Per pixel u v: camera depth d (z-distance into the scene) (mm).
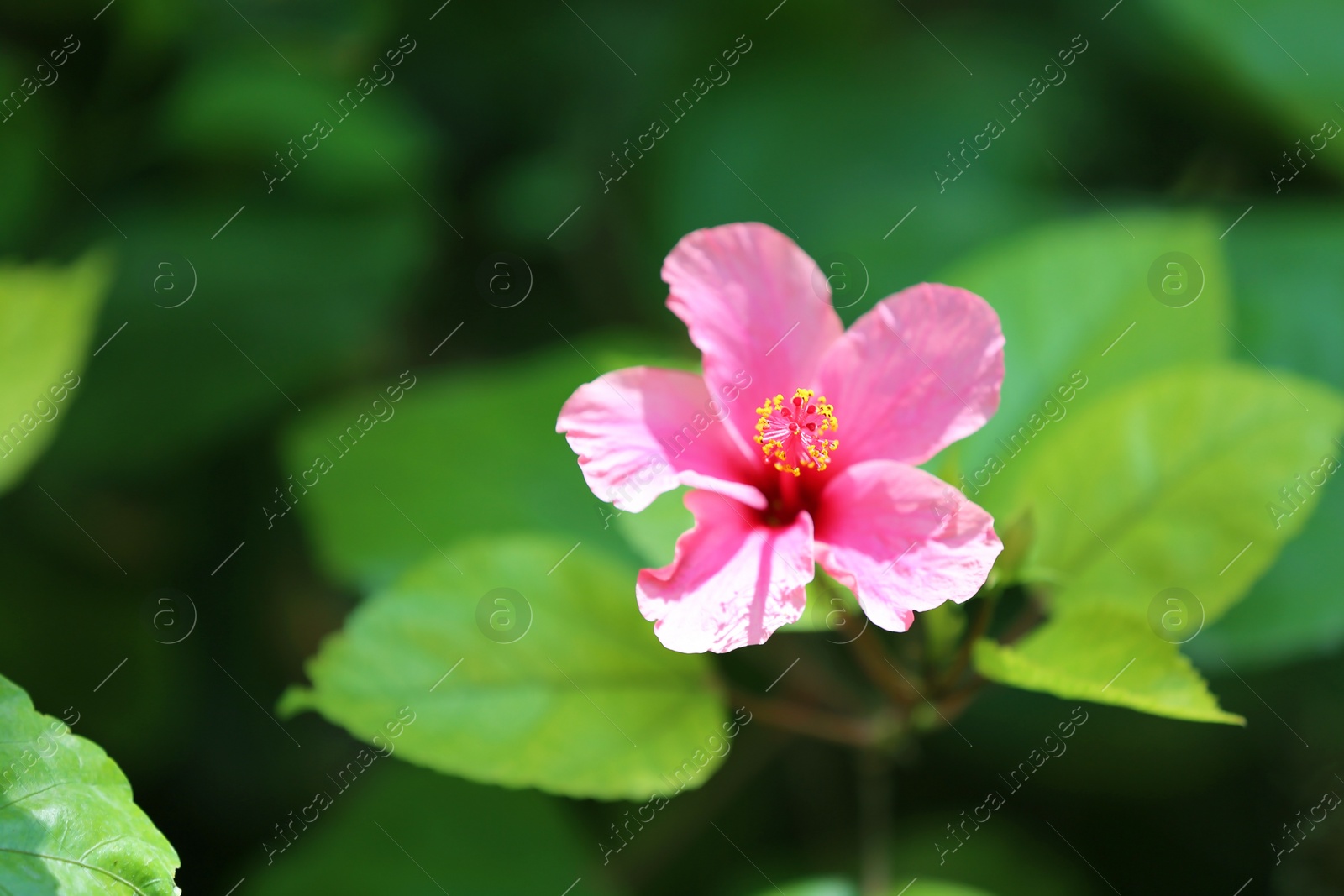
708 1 1076
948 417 891
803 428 889
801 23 1074
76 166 1044
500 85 1083
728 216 1053
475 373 1053
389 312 1046
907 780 1017
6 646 1011
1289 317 1009
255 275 1033
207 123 1030
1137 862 1012
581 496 982
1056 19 1080
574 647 931
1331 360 1001
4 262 1019
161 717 1021
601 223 1077
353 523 973
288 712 915
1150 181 1068
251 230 1041
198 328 1025
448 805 958
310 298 1030
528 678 926
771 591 871
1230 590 930
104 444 1015
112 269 1028
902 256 1033
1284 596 961
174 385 1021
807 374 896
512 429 989
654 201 1063
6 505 1019
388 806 958
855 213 1045
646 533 934
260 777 1030
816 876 989
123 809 858
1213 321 968
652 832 994
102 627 1021
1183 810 1012
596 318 1075
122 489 1026
